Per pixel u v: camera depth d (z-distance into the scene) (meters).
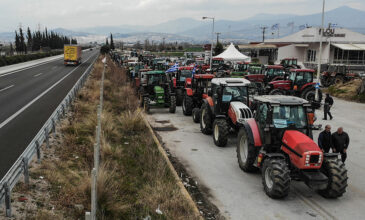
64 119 14.57
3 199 6.78
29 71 43.06
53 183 8.05
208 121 14.14
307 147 8.05
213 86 14.02
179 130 15.46
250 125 9.87
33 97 21.67
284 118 9.03
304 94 21.70
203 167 10.74
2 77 35.03
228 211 7.88
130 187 8.56
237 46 66.31
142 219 7.00
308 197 8.63
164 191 8.23
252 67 32.19
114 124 14.47
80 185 7.75
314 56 51.41
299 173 8.32
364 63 46.91
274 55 66.38
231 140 13.80
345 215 7.69
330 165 8.21
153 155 10.60
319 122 17.09
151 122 17.03
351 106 21.98
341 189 8.12
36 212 6.58
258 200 8.45
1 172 8.61
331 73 32.91
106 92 23.14
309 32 51.84
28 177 7.69
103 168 8.65
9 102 19.67
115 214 7.00
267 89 23.17
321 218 7.55
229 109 12.99
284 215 7.69
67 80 32.44
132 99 21.30
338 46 45.81
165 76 20.42
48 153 10.04
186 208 7.55
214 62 43.97
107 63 53.31
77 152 10.52
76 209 6.88
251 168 10.04
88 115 15.27
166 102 19.89
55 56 91.25
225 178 9.87
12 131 12.83
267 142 9.05
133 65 35.91
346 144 9.99
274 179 8.19
